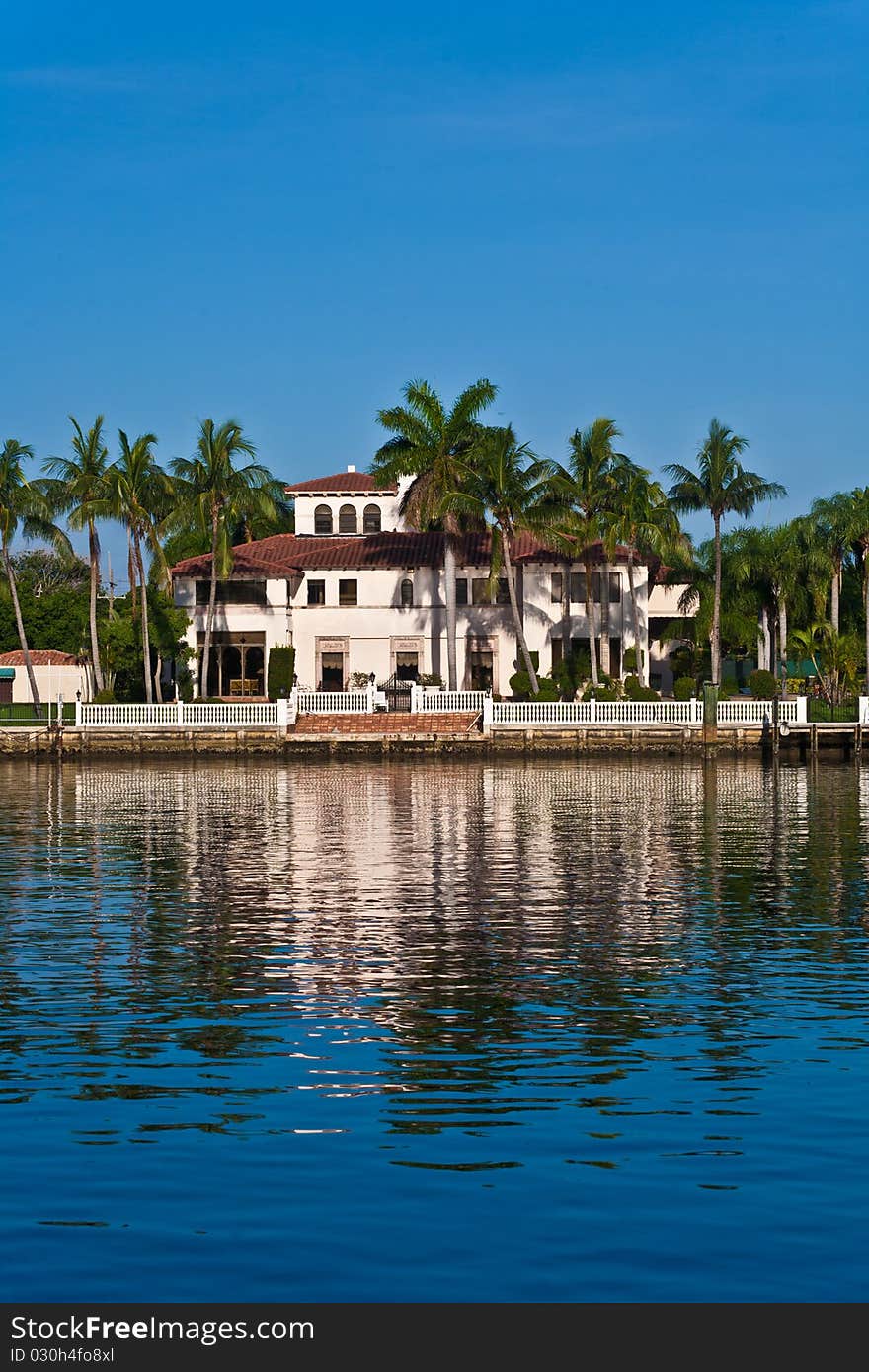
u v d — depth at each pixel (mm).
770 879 33156
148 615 95625
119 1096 16500
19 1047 18531
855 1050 18266
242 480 91062
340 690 98875
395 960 23750
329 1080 17109
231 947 24938
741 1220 12906
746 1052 18203
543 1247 12430
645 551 97938
